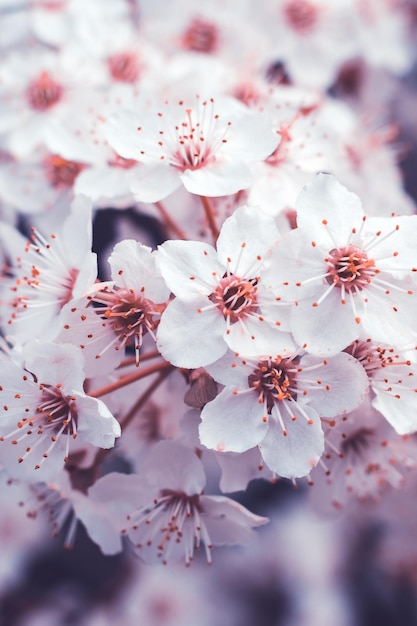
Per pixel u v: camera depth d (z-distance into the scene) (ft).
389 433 0.62
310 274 0.56
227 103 0.63
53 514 0.67
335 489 0.63
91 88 0.69
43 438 0.59
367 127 0.83
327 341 0.56
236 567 0.97
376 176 0.78
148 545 0.61
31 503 0.71
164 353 0.55
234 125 0.62
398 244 0.57
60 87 0.74
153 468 0.60
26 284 0.63
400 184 0.82
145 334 0.59
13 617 0.90
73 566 0.92
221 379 0.56
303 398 0.56
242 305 0.56
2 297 0.66
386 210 0.77
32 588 0.91
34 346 0.56
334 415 0.56
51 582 0.91
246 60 0.78
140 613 0.92
